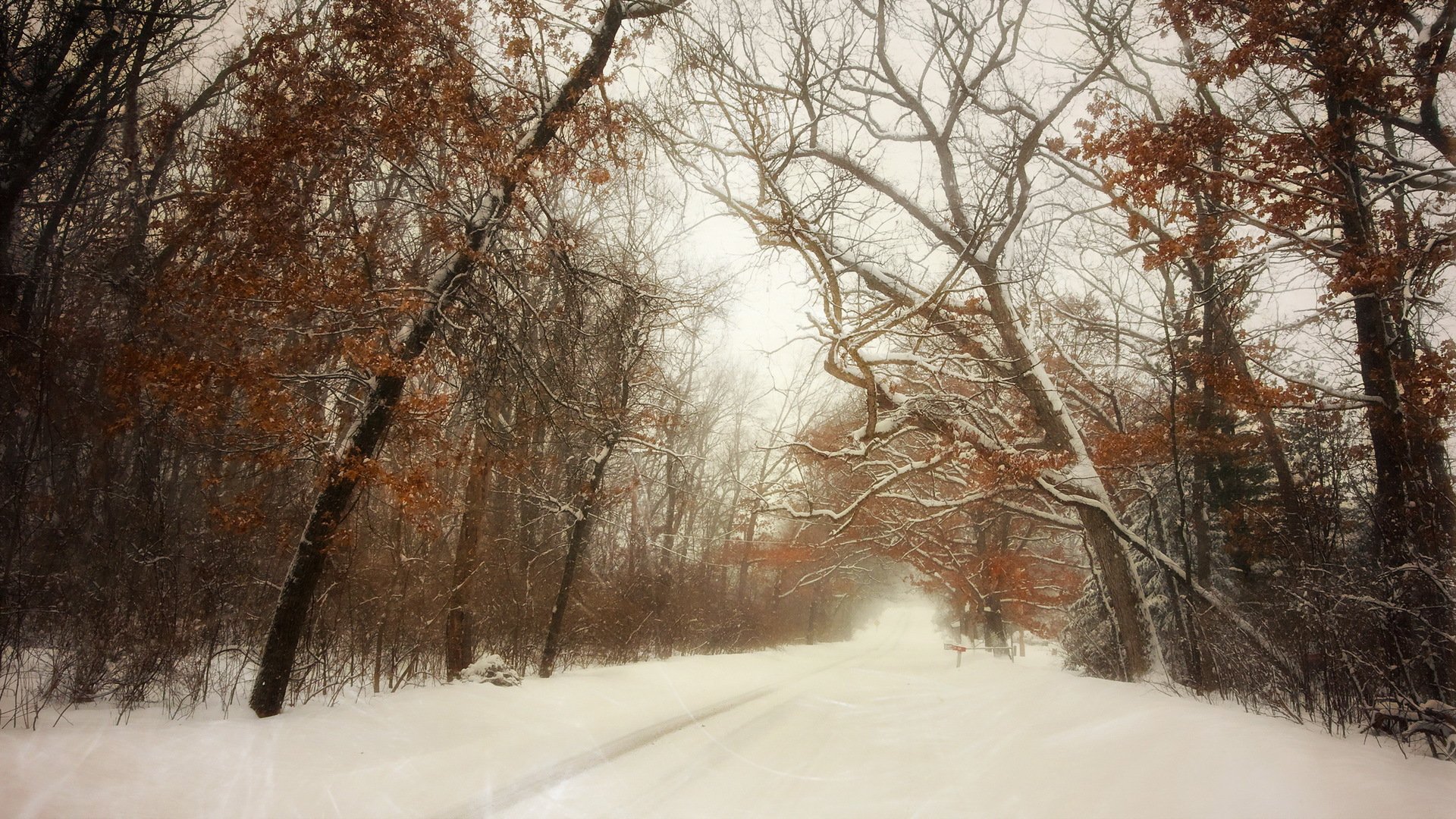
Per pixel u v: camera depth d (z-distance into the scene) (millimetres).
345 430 9734
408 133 8680
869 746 8523
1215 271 16047
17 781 4832
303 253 8328
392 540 11297
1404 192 12180
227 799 5145
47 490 10047
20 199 9703
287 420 8312
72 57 10109
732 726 9766
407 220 9906
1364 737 6715
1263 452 16281
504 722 8719
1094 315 20219
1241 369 14320
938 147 16453
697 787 6406
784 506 20516
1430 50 10320
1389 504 10141
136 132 11172
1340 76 10328
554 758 7285
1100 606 22547
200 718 7137
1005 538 27031
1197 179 11320
